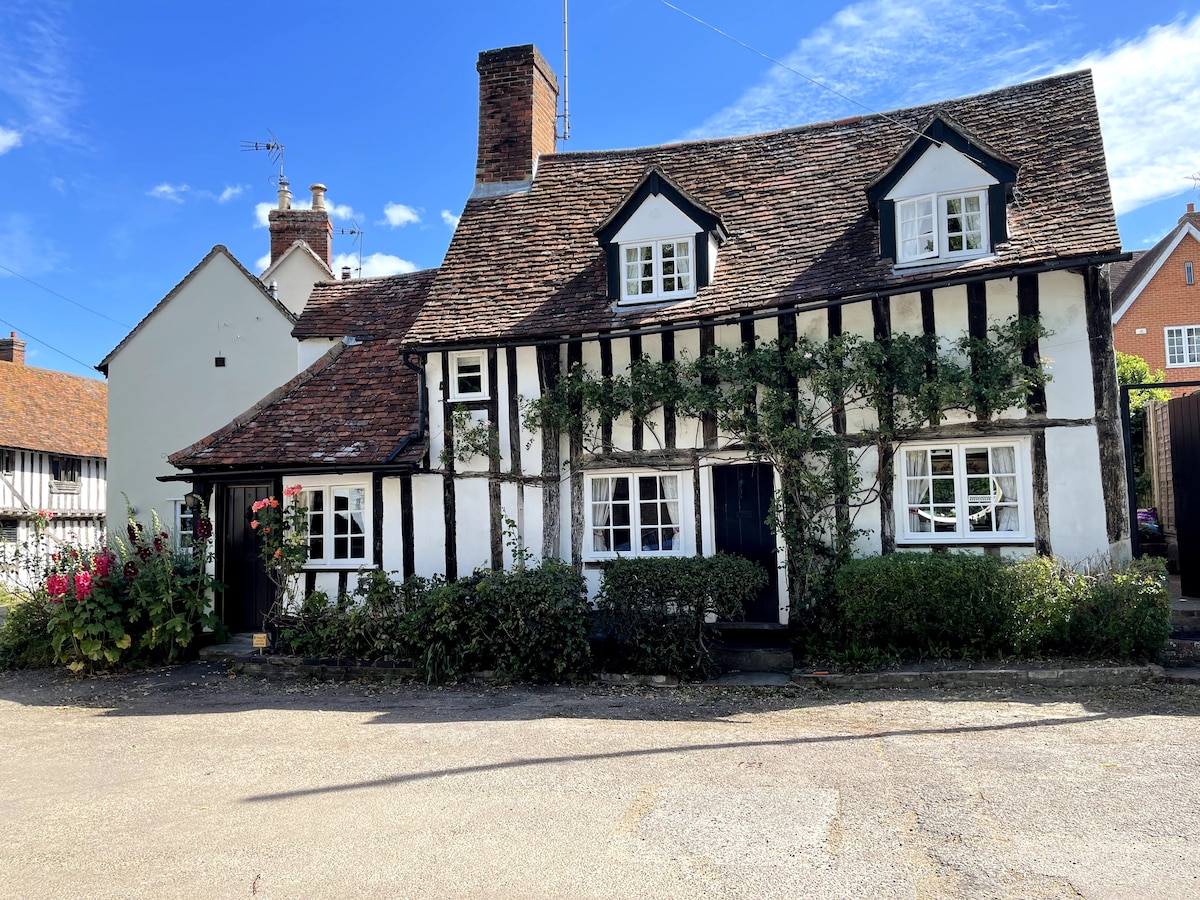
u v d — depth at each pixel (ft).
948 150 30.25
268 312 49.85
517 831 14.61
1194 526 31.45
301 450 34.99
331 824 15.35
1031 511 28.81
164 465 49.47
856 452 30.37
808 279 31.50
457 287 37.32
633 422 32.96
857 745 19.12
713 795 16.03
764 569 30.81
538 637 28.60
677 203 33.45
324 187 62.18
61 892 12.91
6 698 28.94
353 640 31.35
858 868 12.60
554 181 41.96
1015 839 13.34
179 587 33.86
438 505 34.42
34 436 78.43
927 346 29.58
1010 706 22.17
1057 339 28.60
